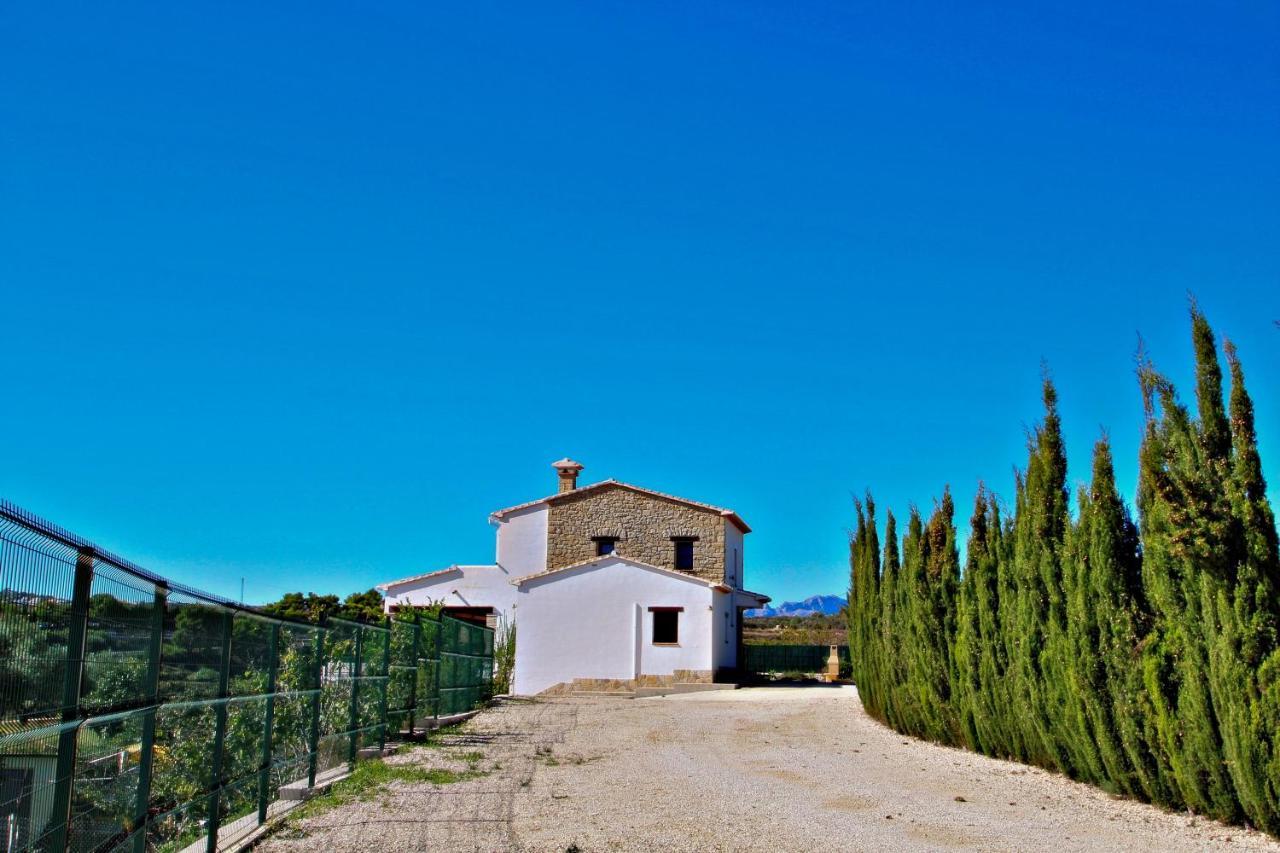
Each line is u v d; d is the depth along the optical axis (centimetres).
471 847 941
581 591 3922
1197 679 1076
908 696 1981
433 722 1966
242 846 929
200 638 843
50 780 559
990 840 1009
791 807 1183
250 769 1007
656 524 4550
